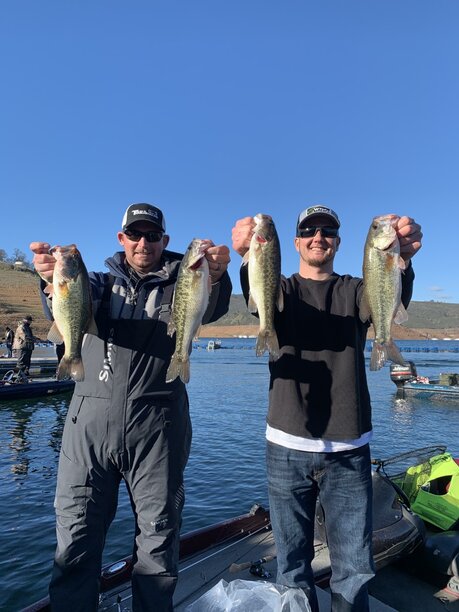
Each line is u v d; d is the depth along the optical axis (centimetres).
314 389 315
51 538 724
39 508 848
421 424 1758
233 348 9575
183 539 453
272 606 306
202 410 1973
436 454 575
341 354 319
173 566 310
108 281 357
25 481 1004
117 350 322
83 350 333
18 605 556
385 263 327
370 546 309
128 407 311
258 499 909
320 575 408
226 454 1248
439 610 405
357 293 338
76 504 306
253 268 335
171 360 323
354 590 303
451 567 422
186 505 875
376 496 460
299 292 345
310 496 324
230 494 936
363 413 317
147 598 298
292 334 330
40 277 350
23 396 2053
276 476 320
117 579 400
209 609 321
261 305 333
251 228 343
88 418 313
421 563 443
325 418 311
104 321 335
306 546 321
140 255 344
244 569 420
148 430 312
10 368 2664
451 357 6906
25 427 1555
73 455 312
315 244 343
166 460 315
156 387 320
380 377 3753
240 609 310
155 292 342
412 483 552
